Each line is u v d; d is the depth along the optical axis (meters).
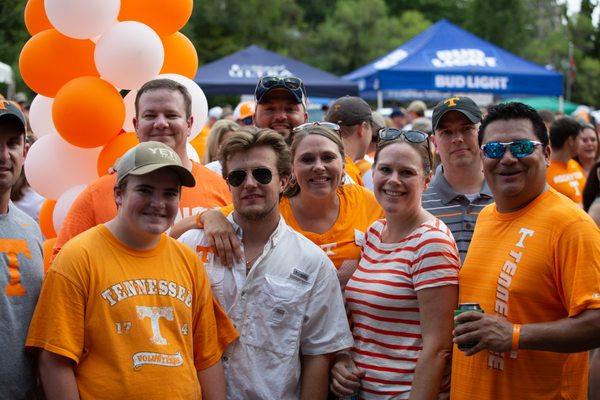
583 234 2.74
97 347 2.83
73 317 2.82
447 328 3.12
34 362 2.95
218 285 3.26
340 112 5.21
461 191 3.96
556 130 6.73
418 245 3.20
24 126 3.02
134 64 4.29
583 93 43.31
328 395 3.37
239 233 3.34
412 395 3.08
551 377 2.85
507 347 2.74
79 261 2.87
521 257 2.86
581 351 2.73
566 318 2.74
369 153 6.93
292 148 3.60
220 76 14.20
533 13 52.03
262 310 3.21
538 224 2.87
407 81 13.34
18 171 3.04
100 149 4.62
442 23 14.51
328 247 3.56
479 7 46.12
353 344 3.29
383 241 3.39
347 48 42.84
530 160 2.88
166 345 2.88
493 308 2.91
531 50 45.91
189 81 4.75
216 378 3.10
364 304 3.26
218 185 3.97
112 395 2.77
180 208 3.82
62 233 3.65
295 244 3.33
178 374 2.87
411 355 3.17
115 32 4.32
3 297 2.85
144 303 2.89
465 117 3.87
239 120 7.49
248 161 3.21
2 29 14.15
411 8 56.69
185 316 2.98
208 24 34.62
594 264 2.71
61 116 4.26
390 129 3.42
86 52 4.46
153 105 3.73
